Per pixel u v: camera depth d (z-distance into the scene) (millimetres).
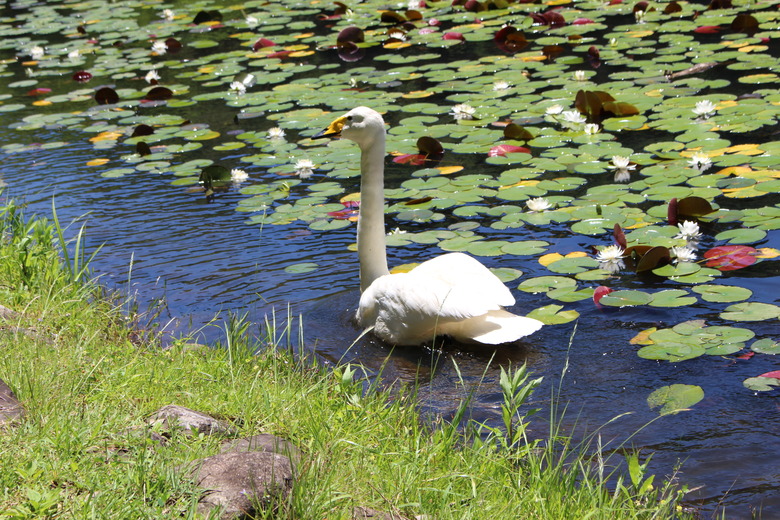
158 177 8445
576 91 9609
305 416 3836
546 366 4852
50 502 2748
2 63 13891
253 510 2934
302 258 6473
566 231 6543
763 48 10273
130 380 3930
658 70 10039
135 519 2797
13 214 6324
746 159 7297
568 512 3338
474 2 13906
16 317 4777
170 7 17156
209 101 10820
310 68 11703
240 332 5051
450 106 9570
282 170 8273
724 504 3625
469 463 3678
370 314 5332
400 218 6953
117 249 6832
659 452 4023
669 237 6156
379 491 3240
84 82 12422
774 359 4656
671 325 5094
